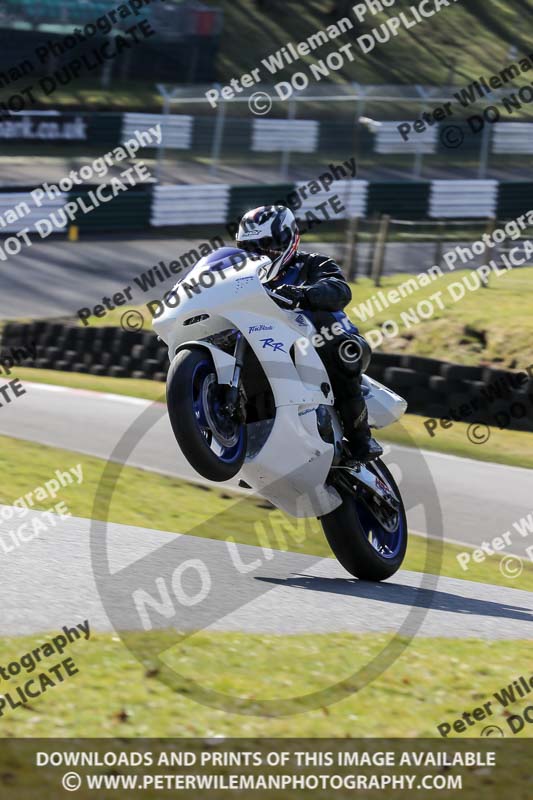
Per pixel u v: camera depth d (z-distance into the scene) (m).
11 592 17.77
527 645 18.48
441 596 22.19
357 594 20.88
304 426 19.70
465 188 100.00
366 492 22.28
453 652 17.50
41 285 79.19
